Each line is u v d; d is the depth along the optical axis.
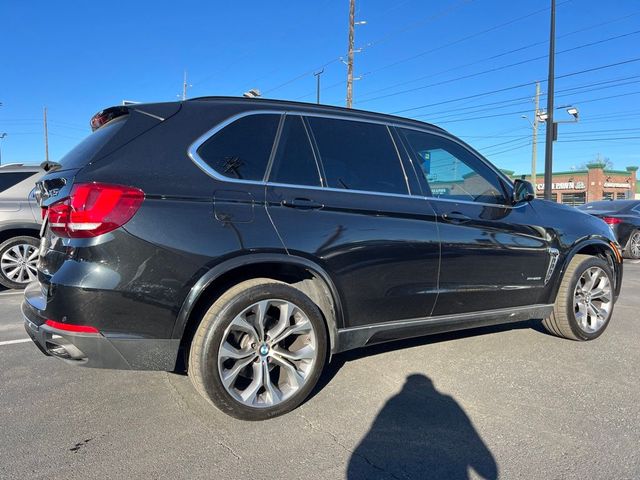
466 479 2.54
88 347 2.68
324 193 3.29
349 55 26.39
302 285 3.43
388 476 2.55
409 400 3.43
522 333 5.01
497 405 3.37
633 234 11.73
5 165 7.18
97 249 2.65
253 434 2.94
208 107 3.20
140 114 3.06
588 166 49.16
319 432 2.98
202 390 2.90
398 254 3.47
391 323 3.55
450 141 4.12
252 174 3.11
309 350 3.19
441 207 3.76
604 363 4.18
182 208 2.82
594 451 2.80
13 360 4.17
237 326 2.93
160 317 2.76
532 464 2.67
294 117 3.42
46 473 2.53
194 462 2.65
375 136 3.71
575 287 4.58
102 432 2.95
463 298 3.86
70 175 2.83
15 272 7.01
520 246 4.16
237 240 2.91
